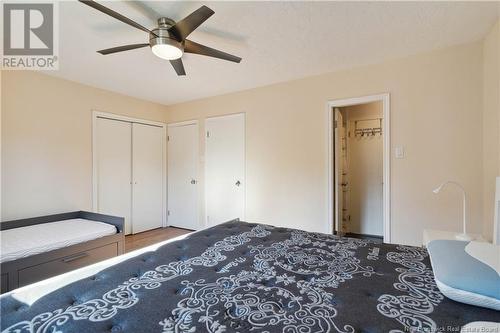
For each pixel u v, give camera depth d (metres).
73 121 3.36
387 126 2.76
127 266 1.28
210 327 0.81
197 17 1.67
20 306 0.94
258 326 0.82
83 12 1.87
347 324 0.82
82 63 2.79
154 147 4.52
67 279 1.15
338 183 3.40
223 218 4.06
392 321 0.83
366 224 4.10
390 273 1.20
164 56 2.05
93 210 3.55
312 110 3.25
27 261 2.04
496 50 2.04
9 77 2.79
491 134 2.14
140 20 1.97
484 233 2.29
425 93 2.58
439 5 1.81
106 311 0.90
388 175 2.75
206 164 4.25
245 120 3.81
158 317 0.87
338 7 1.84
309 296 1.00
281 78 3.33
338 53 2.59
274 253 1.49
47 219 2.99
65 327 0.82
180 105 4.56
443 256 1.16
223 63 2.83
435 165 2.54
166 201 4.74
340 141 3.58
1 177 2.73
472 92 2.38
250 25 2.07
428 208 2.58
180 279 1.16
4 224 2.65
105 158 3.77
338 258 1.40
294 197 3.39
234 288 1.07
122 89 3.76
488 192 2.21
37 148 3.01
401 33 2.20
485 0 1.75
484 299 0.87
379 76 2.82
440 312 0.88
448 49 2.47
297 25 2.07
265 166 3.63
